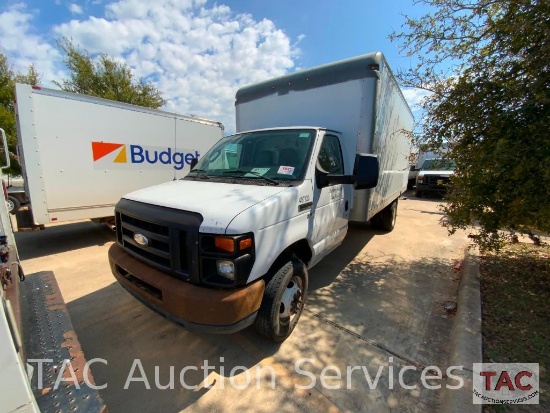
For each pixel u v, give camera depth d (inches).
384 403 81.3
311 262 121.0
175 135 296.0
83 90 759.1
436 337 111.7
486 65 119.3
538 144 103.4
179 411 79.7
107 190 243.6
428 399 82.5
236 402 82.6
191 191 101.7
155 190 109.1
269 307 94.2
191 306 77.2
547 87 104.2
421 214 372.8
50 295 90.6
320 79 155.0
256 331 104.9
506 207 126.6
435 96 140.0
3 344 40.7
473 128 126.6
